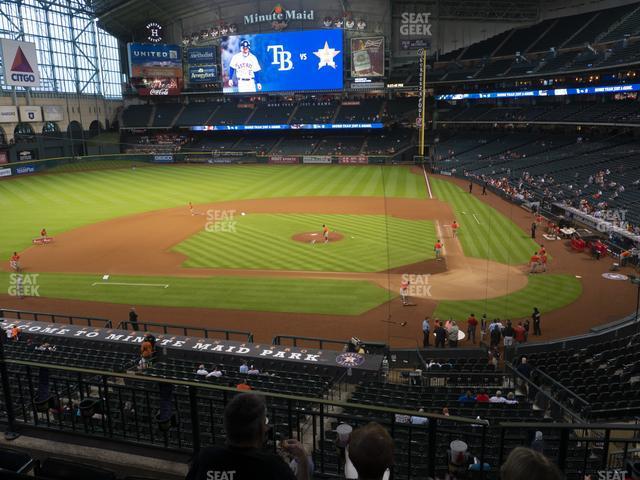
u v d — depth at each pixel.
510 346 20.09
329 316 24.34
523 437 10.30
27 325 21.47
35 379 14.20
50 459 4.96
